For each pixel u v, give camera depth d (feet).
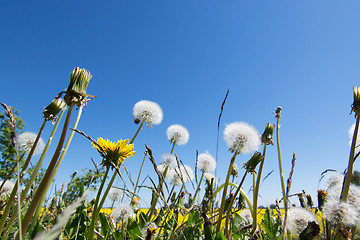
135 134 0.98
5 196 0.92
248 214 1.27
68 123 0.51
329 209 0.64
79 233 0.83
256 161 0.81
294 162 0.63
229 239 0.85
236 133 0.87
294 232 0.68
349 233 0.59
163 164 1.32
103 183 0.69
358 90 0.71
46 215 0.91
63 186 0.94
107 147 0.70
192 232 0.84
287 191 0.63
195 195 1.11
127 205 1.02
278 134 0.98
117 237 0.91
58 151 0.49
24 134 0.81
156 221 0.98
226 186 0.82
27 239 0.57
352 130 0.84
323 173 0.80
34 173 0.60
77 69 0.54
